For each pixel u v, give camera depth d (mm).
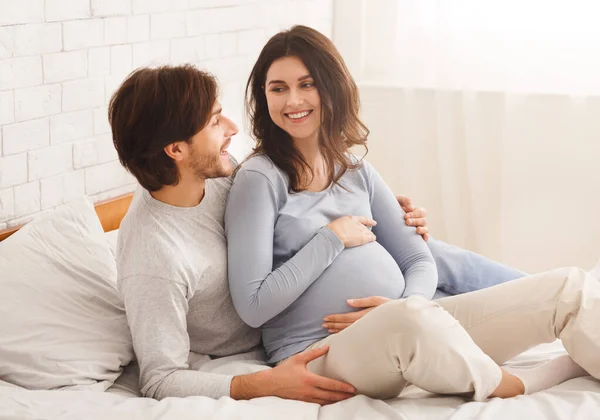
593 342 1698
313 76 1984
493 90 3568
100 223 2250
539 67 3529
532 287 1822
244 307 1845
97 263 2045
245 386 1692
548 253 3637
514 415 1533
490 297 1854
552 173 3578
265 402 1628
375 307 1771
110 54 2512
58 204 2373
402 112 3744
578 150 3531
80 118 2422
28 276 1902
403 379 1670
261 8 3277
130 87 1767
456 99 3625
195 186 1867
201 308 1891
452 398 1661
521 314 1812
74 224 2090
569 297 1763
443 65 3604
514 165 3604
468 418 1521
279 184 1983
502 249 3680
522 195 3621
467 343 1627
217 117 1830
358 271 1943
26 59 2201
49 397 1619
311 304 1919
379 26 3771
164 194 1844
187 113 1745
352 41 3811
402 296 2012
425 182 3754
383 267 1982
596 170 3523
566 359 1800
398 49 3742
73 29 2354
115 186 2602
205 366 1891
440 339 1588
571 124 3516
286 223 1969
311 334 1912
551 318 1785
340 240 1925
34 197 2281
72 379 1758
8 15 2123
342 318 1883
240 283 1853
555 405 1566
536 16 3490
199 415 1527
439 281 2271
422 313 1603
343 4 3801
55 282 1927
